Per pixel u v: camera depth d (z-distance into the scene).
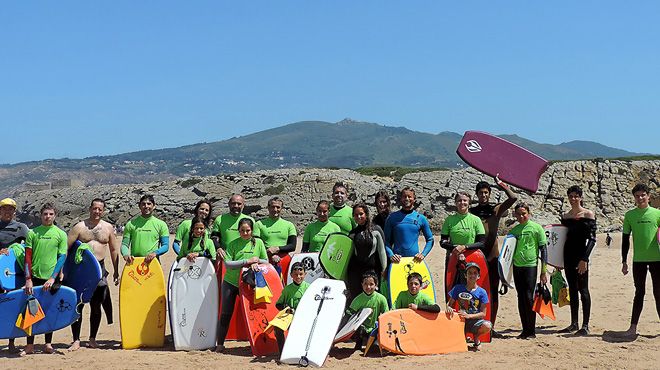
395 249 8.98
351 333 7.91
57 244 8.29
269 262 9.12
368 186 48.94
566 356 7.87
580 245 9.35
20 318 7.98
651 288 13.80
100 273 8.46
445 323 8.20
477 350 8.22
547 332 9.66
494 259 9.08
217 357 8.03
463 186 44.31
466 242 8.90
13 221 8.58
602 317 10.84
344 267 8.55
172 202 53.31
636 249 9.03
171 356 8.09
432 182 45.97
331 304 8.00
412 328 8.06
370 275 8.12
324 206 9.44
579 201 9.47
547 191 45.38
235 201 8.88
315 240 9.44
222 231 8.91
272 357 8.04
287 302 8.32
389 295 8.52
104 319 11.62
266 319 8.35
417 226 8.99
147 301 8.81
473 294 8.47
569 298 9.62
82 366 7.59
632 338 8.89
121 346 8.84
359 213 8.48
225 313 8.48
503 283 8.76
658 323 10.16
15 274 8.31
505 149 9.85
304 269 9.20
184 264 8.75
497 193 43.81
